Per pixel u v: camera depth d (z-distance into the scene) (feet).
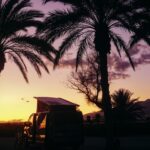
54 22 73.82
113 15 74.79
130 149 76.54
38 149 77.46
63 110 71.82
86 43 82.94
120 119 194.70
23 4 83.35
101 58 75.61
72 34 78.84
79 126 68.39
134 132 144.05
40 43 85.25
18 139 83.76
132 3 71.97
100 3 72.79
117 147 73.87
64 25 74.90
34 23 84.48
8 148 84.38
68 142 67.46
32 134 72.64
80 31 79.20
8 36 85.87
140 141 106.01
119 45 80.89
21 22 83.61
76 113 68.90
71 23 74.90
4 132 151.33
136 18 72.49
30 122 75.97
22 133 81.10
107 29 76.02
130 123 145.18
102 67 75.41
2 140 122.11
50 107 71.92
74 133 67.87
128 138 126.62
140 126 144.46
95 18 75.87
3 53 89.51
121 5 72.54
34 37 85.76
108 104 75.20
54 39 77.05
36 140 71.72
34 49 87.40
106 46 75.00
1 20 83.92
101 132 142.92
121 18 75.00
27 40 86.17
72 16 73.20
